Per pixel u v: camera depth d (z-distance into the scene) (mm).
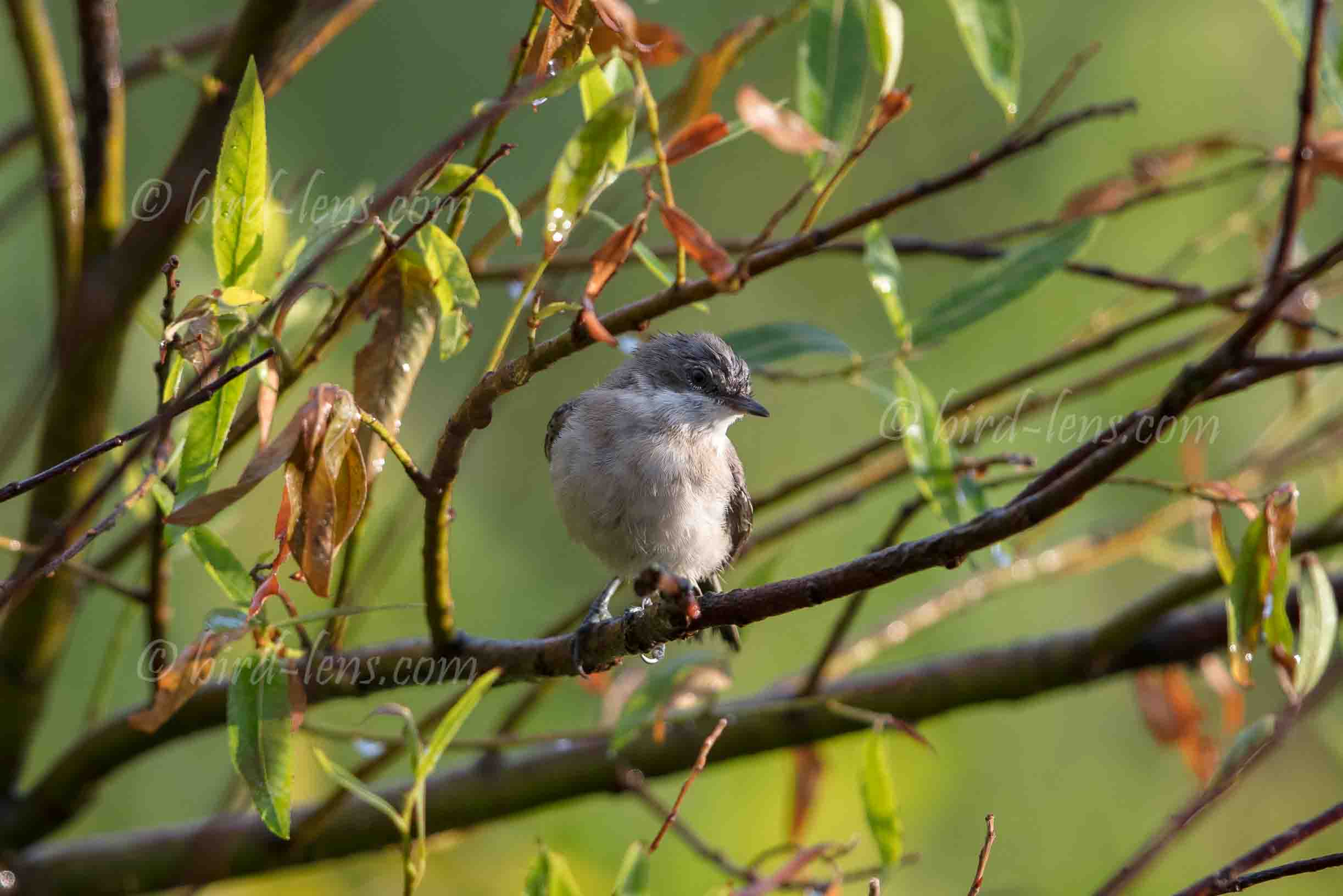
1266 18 13094
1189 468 9688
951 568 5199
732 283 5477
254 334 5879
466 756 11391
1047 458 11984
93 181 7781
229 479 10492
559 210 5672
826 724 8969
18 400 11328
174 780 11469
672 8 12703
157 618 7664
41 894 8492
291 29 7621
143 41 13078
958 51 13500
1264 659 13250
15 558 8914
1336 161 7914
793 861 6668
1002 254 8273
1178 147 8422
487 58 13641
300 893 10484
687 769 8961
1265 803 12617
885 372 10539
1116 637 8844
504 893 10844
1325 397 10109
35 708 8516
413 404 12656
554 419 10102
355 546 7191
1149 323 8570
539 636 10766
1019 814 12281
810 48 6910
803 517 9586
